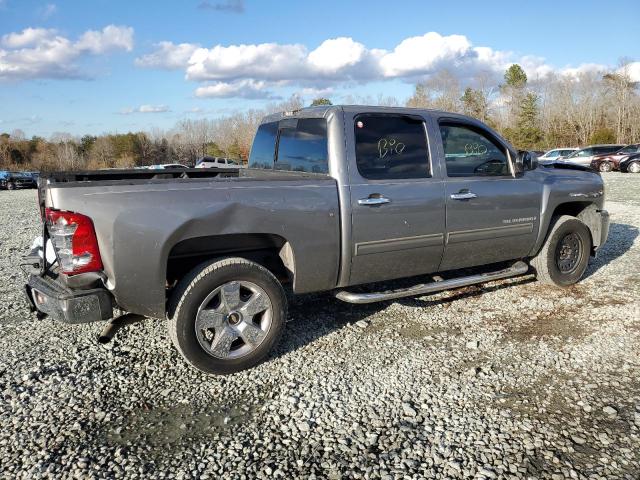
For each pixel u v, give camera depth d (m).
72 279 3.20
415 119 4.43
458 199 4.54
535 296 5.24
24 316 4.91
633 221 9.79
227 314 3.59
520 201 4.98
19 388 3.45
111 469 2.64
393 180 4.21
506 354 3.92
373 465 2.65
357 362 3.83
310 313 4.86
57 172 4.43
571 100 64.88
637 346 3.99
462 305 5.00
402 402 3.25
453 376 3.59
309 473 2.60
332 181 3.93
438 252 4.53
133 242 3.23
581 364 3.72
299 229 3.77
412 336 4.29
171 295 3.53
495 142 4.94
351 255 4.05
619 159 27.16
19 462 2.70
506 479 2.53
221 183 3.53
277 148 4.84
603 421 3.00
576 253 5.55
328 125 4.05
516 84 65.94
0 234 10.91
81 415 3.15
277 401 3.30
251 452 2.78
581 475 2.55
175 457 2.74
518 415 3.08
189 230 3.37
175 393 3.41
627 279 5.77
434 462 2.67
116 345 4.17
